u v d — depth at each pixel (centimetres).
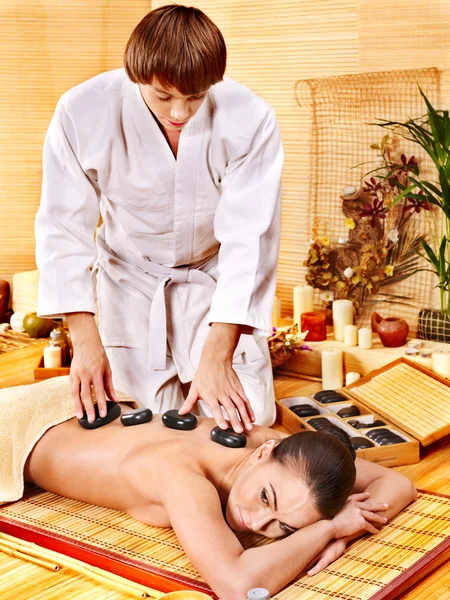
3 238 464
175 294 300
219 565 196
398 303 393
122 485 237
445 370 340
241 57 426
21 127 452
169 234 286
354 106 395
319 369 381
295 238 425
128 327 301
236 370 309
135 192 273
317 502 207
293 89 412
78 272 268
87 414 255
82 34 447
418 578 214
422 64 374
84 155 268
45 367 373
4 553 235
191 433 241
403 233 388
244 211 266
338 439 237
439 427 303
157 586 213
